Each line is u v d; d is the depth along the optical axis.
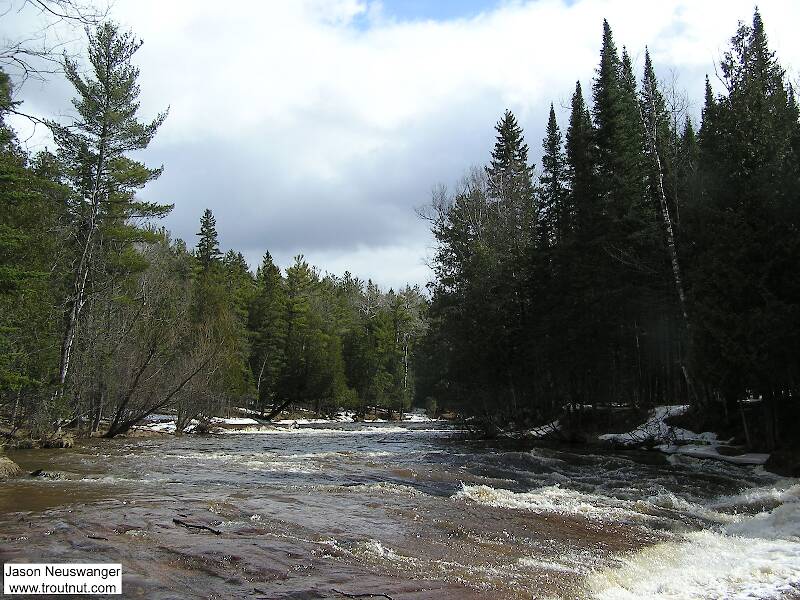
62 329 28.53
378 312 80.50
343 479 14.43
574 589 6.47
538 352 29.92
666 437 23.30
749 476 16.09
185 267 64.31
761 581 6.93
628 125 29.50
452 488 13.76
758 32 23.56
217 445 27.25
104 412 33.50
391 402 68.88
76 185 29.84
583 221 29.66
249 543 7.24
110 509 9.16
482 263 32.44
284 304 63.28
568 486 14.70
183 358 37.38
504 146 44.28
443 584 6.26
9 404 24.53
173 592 5.43
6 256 20.83
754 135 20.95
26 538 7.15
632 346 29.67
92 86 28.44
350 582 6.04
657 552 8.34
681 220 26.52
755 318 17.77
